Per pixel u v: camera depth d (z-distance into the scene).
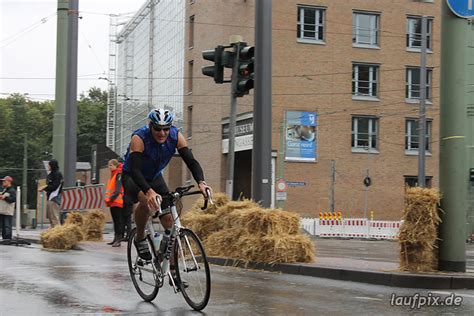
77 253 12.96
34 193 80.00
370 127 38.81
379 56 38.88
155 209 6.02
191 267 6.29
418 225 8.96
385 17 39.09
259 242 10.38
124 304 6.66
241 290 7.81
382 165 38.62
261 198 12.32
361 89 38.72
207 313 6.17
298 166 37.09
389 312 6.40
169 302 6.78
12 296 7.14
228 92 42.56
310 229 33.25
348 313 6.29
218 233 11.37
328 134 37.78
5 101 81.88
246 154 42.22
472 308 6.74
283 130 34.22
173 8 57.88
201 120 46.72
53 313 6.15
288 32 37.34
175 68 56.44
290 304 6.79
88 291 7.51
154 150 6.32
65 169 17.64
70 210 16.77
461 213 9.08
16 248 14.71
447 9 9.27
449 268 9.01
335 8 38.19
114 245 14.26
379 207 38.41
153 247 6.74
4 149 80.19
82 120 89.50
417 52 39.62
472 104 29.66
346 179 37.91
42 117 83.06
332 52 38.03
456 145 9.12
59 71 18.11
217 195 12.05
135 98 75.19
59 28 18.12
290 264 10.05
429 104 39.66
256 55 12.39
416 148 39.62
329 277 9.38
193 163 6.39
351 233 33.03
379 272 8.84
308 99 37.53
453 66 9.23
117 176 14.33
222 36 43.31
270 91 12.45
